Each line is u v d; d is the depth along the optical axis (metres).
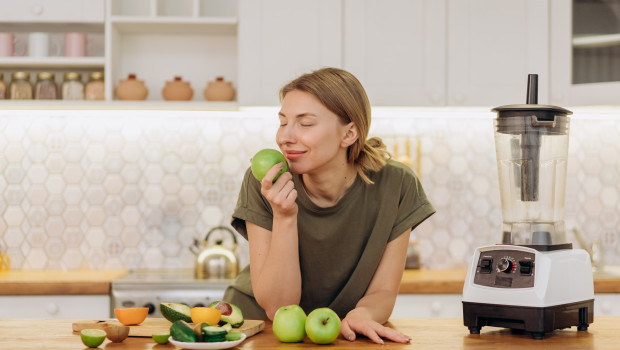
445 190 3.31
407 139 3.30
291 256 1.46
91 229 3.24
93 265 3.23
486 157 3.31
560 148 1.46
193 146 3.27
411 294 2.76
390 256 1.60
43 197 3.24
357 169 1.58
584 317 1.39
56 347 1.20
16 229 3.23
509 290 1.32
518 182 1.46
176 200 3.26
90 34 3.19
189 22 2.99
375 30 2.94
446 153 3.31
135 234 3.25
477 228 3.30
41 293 2.71
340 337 1.32
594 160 3.34
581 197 3.33
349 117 1.46
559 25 2.96
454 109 3.00
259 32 2.93
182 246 3.25
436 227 3.31
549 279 1.31
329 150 1.44
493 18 2.95
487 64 2.95
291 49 2.92
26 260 3.22
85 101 2.90
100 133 3.25
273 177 1.36
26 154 3.23
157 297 2.71
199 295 2.71
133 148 3.26
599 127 3.33
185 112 3.12
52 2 2.92
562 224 1.44
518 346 1.21
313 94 1.41
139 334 1.31
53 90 2.98
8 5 2.91
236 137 3.27
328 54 2.93
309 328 1.22
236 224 1.62
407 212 1.62
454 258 3.30
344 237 1.60
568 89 2.94
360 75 2.94
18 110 3.06
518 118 1.44
